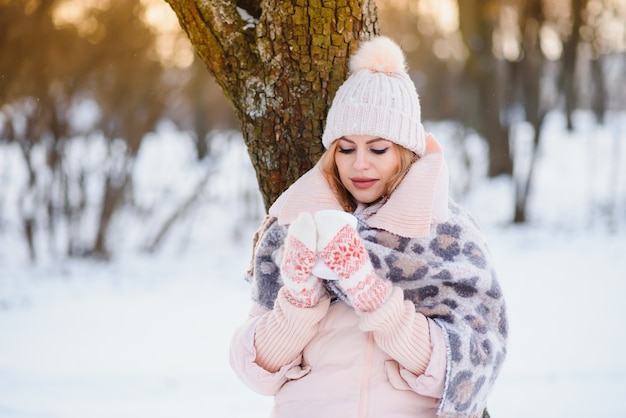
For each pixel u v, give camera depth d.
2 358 7.42
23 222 13.30
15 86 13.24
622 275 11.57
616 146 17.47
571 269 12.25
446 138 21.75
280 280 2.65
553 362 6.94
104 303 10.42
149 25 13.92
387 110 2.55
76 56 13.43
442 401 2.32
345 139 2.60
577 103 24.59
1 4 12.87
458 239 2.51
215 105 17.48
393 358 2.38
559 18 18.75
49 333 8.62
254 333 2.48
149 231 14.45
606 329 8.20
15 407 5.69
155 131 14.50
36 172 13.49
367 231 2.52
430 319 2.38
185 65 14.69
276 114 2.93
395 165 2.60
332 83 2.89
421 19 22.67
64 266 13.10
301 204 2.63
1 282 11.80
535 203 18.47
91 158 14.41
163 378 6.64
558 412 5.52
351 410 2.38
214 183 17.11
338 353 2.43
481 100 19.45
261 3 2.95
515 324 8.56
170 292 11.20
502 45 19.48
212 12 2.94
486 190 19.52
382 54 2.64
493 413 5.53
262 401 5.94
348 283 2.29
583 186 19.72
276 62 2.90
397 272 2.47
